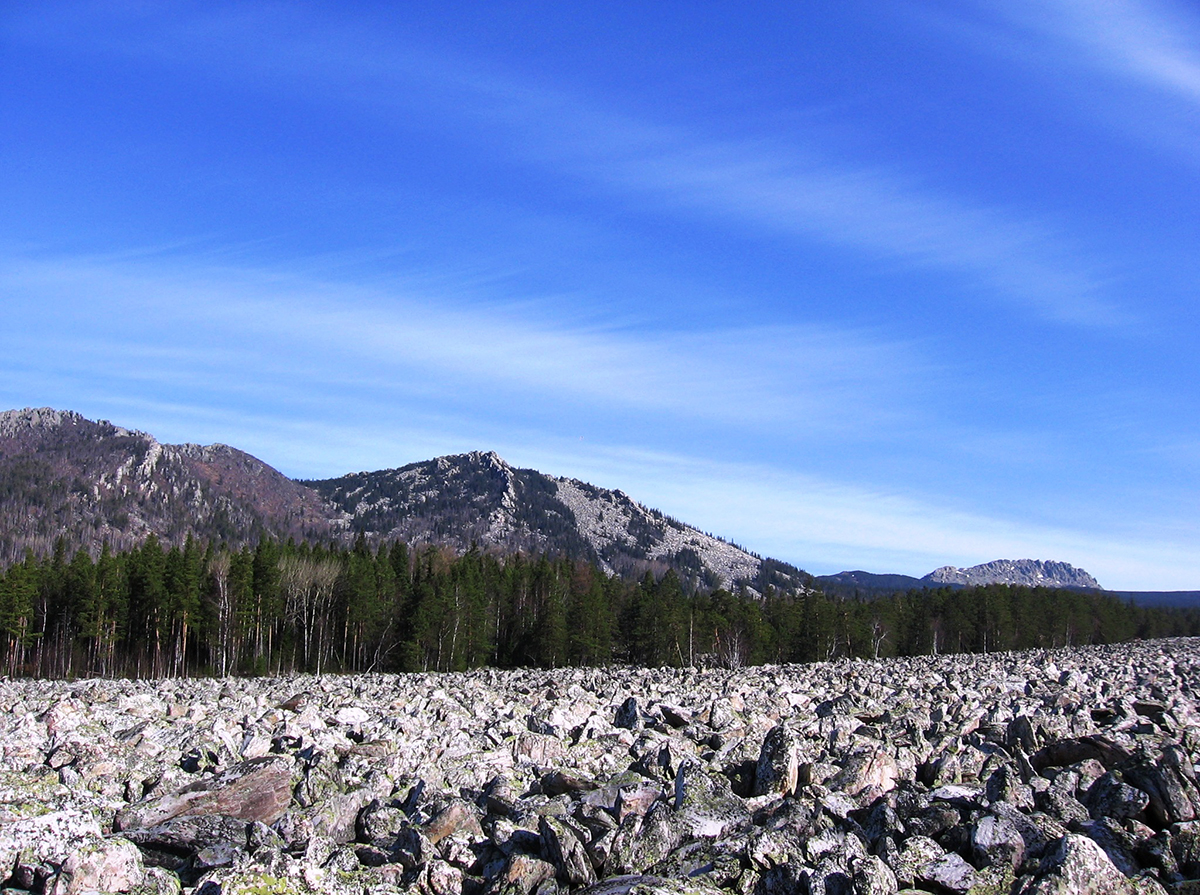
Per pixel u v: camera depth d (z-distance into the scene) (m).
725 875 12.91
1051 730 21.94
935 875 12.71
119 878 12.84
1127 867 12.79
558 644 109.25
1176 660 62.22
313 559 130.12
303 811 16.62
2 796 17.64
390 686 54.56
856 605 141.25
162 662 103.25
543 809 17.05
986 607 141.25
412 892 13.45
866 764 17.53
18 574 98.12
